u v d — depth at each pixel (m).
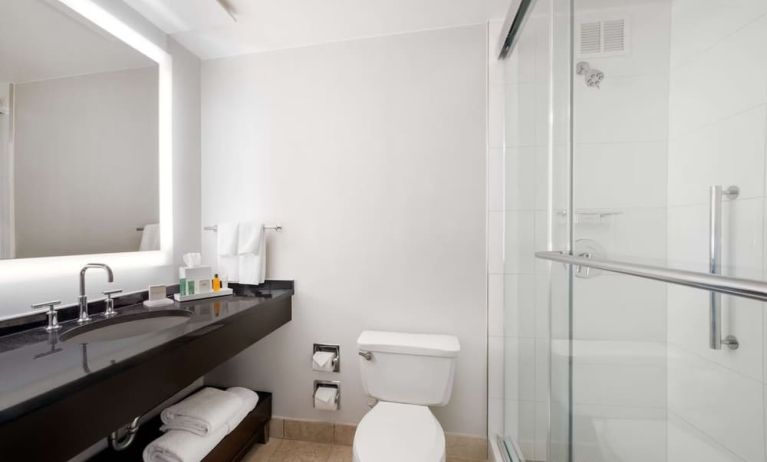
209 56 1.75
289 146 1.68
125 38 1.38
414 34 1.56
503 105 1.49
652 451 1.00
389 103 1.58
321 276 1.65
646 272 0.67
